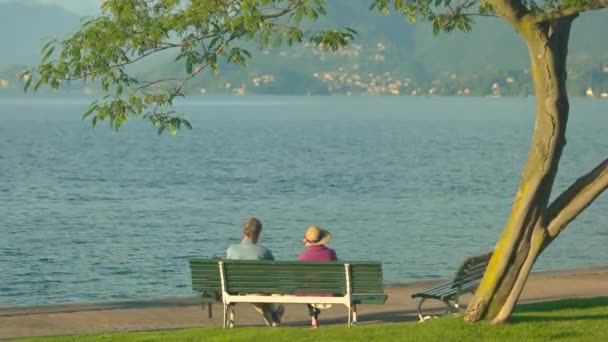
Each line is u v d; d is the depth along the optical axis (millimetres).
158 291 82250
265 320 47156
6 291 82250
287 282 43562
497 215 138250
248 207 148375
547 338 38906
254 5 36844
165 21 37719
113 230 121250
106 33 37844
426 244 110250
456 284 46125
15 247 106562
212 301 45062
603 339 38750
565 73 38812
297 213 140500
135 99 38906
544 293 58812
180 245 109688
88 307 54656
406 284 65188
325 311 53469
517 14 38281
